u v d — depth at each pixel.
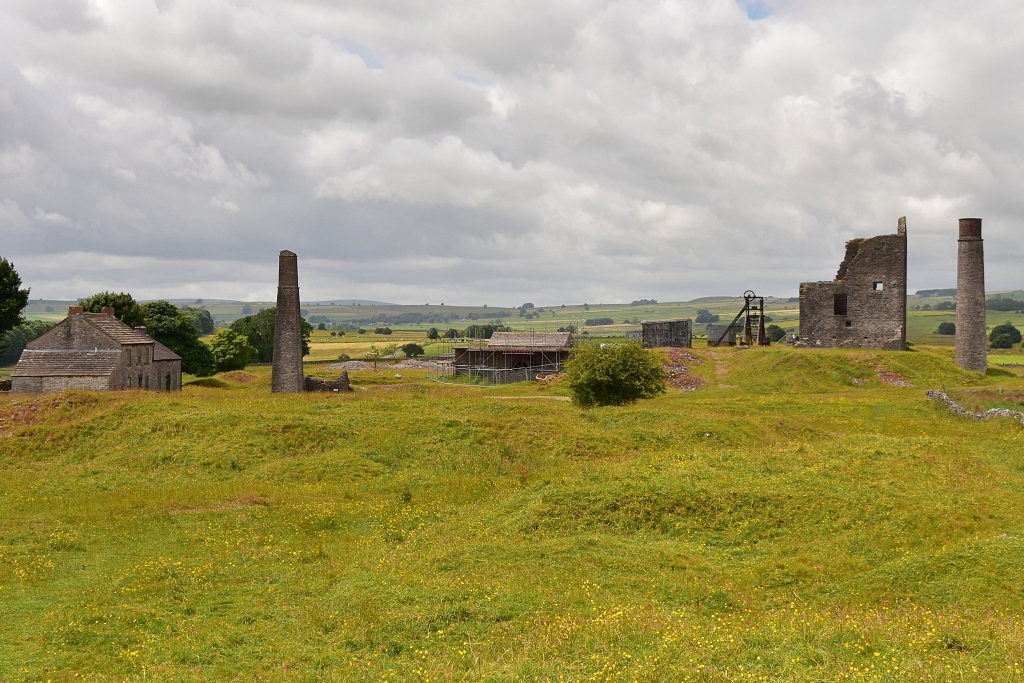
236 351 107.81
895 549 22.52
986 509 25.20
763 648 15.98
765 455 33.75
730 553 23.66
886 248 85.56
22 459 39.25
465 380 94.44
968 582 19.30
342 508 29.78
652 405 54.41
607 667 15.03
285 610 19.59
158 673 15.91
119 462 38.22
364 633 17.81
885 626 16.84
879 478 29.61
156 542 25.64
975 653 15.05
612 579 21.22
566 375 55.03
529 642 16.84
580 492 27.69
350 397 56.88
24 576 22.02
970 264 74.31
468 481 34.19
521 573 21.72
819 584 20.67
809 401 57.28
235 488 33.09
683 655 15.57
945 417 49.25
